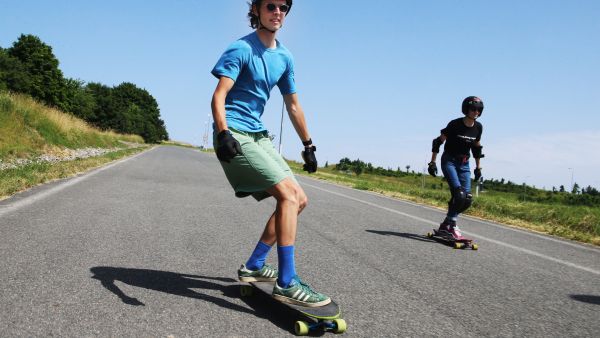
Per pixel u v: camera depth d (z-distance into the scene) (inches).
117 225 198.2
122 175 449.1
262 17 108.4
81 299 104.3
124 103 3836.1
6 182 284.7
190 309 103.3
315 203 356.5
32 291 107.2
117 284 117.2
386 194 533.6
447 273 159.9
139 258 145.8
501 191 2753.4
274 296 100.9
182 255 154.0
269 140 113.8
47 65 2095.2
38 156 572.7
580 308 129.4
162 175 493.4
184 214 243.4
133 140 2308.1
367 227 253.4
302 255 169.5
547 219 359.3
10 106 681.6
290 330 95.4
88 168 501.4
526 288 148.0
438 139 239.1
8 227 177.0
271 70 110.8
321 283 133.8
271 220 114.4
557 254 219.8
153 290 114.7
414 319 109.3
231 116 106.7
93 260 138.9
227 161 97.0
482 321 111.7
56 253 143.9
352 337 95.3
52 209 225.6
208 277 130.6
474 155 244.5
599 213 351.6
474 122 237.8
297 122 122.0
